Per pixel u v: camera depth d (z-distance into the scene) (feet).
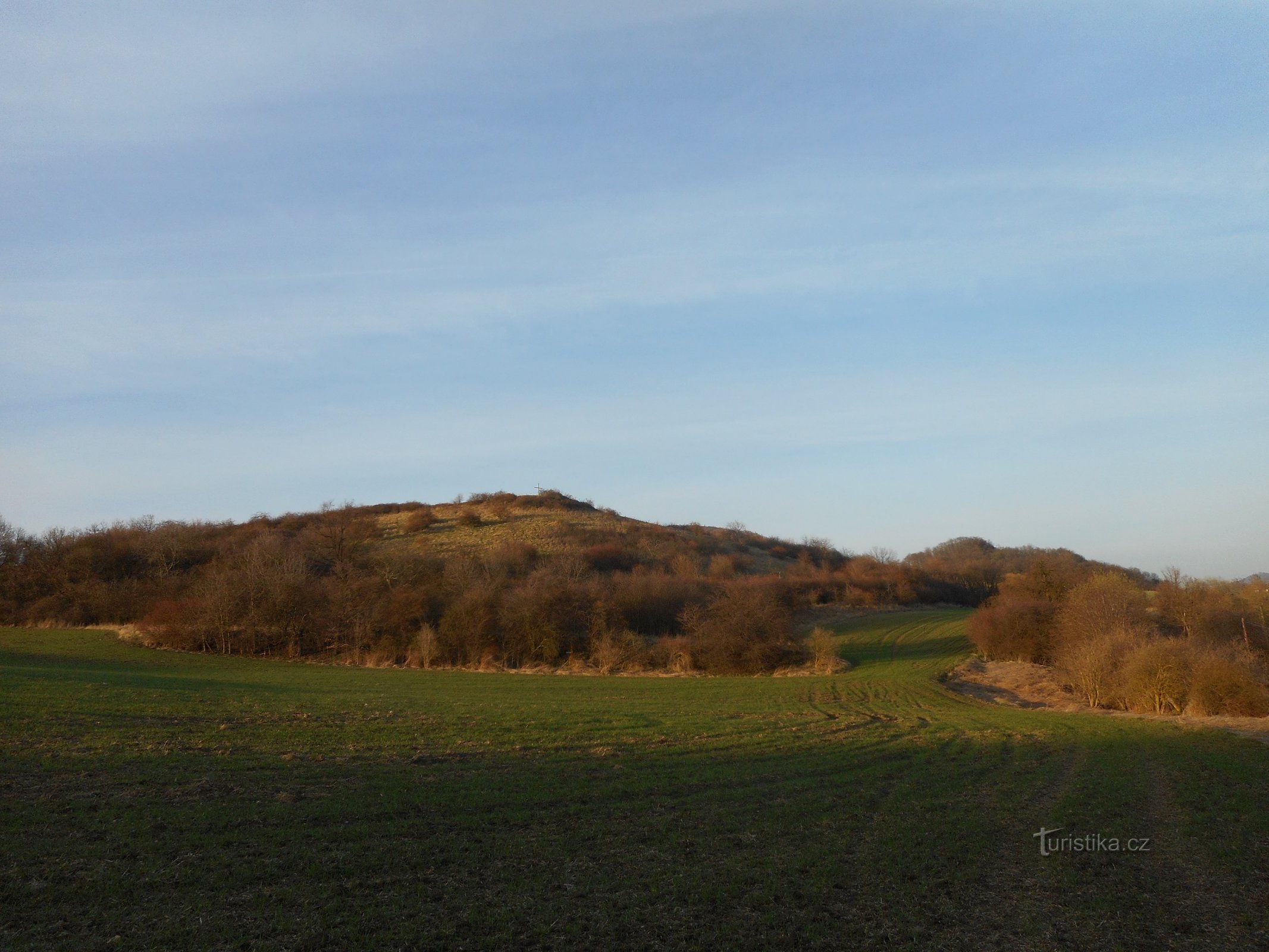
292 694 128.47
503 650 217.77
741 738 96.02
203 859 42.50
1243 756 83.46
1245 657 135.95
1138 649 147.74
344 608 228.22
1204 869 46.80
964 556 485.56
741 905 39.99
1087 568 279.49
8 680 109.91
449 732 89.30
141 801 52.19
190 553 297.94
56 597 253.65
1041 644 209.87
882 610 303.48
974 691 177.37
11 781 54.34
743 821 56.44
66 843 43.27
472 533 362.33
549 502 439.63
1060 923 38.60
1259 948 35.68
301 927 34.83
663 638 223.51
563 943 34.91
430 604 233.14
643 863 46.03
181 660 200.03
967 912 40.09
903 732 108.06
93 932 33.12
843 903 40.83
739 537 435.53
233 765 65.00
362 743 79.51
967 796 67.36
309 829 48.93
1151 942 36.40
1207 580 249.75
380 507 437.58
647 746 86.69
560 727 98.53
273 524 379.76
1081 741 99.55
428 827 51.16
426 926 35.83
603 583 251.39
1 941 31.63
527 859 45.91
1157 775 76.02
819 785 69.87
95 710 86.43
